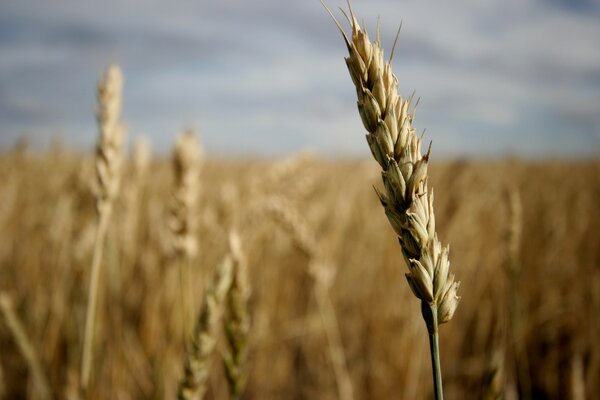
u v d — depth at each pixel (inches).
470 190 255.6
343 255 240.5
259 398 192.2
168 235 181.6
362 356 192.9
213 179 319.6
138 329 179.2
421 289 38.5
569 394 162.2
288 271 227.5
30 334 159.6
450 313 39.0
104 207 90.5
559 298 200.7
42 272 200.1
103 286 163.6
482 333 177.0
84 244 166.6
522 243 240.2
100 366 143.6
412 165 38.9
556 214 279.7
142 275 201.0
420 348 163.5
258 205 173.3
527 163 477.1
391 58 39.8
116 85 91.6
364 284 220.2
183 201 114.2
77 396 131.9
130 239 197.2
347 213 257.4
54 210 203.0
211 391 167.3
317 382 196.5
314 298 206.1
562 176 449.4
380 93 38.7
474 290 197.5
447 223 214.8
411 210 38.9
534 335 192.4
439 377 38.7
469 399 164.2
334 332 180.2
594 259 225.3
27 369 157.9
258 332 187.2
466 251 206.7
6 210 237.6
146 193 254.8
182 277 114.6
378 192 40.0
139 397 156.1
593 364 158.7
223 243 169.2
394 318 191.0
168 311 172.9
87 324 88.7
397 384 173.2
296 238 150.6
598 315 173.2
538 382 186.2
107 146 90.1
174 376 144.8
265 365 193.6
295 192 213.8
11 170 291.4
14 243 225.8
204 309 76.2
